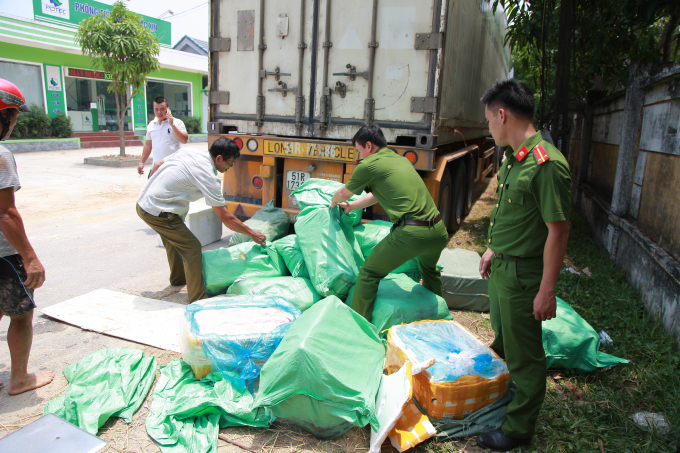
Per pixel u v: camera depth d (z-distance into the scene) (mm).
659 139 4062
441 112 4512
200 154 3594
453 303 3945
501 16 8336
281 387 2199
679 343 3123
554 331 2934
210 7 4898
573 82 6844
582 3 6031
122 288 4246
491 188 10484
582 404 2633
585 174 7582
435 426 2371
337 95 4586
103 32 13383
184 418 2387
